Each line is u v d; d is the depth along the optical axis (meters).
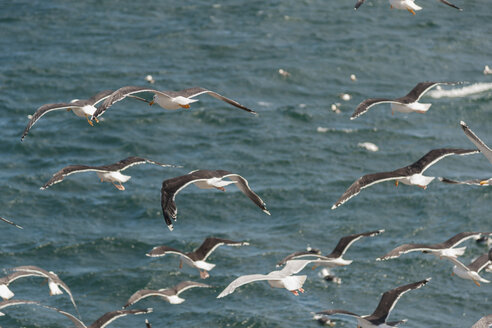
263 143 52.59
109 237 42.62
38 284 38.59
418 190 47.12
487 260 25.64
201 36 69.94
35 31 70.88
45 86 59.94
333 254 25.31
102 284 38.56
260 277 20.14
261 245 41.66
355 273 39.03
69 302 37.09
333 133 54.16
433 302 36.66
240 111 56.88
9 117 55.38
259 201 22.30
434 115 57.09
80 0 78.62
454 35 70.81
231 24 72.88
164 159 50.69
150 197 46.38
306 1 78.19
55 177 24.41
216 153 51.41
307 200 46.16
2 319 35.34
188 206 45.59
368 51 67.06
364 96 59.59
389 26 72.94
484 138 54.22
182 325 35.25
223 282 38.44
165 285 38.47
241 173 49.22
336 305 36.50
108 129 54.25
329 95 59.75
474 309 36.03
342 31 71.56
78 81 60.84
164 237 42.66
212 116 56.03
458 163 50.84
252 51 66.94
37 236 42.62
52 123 55.03
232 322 35.25
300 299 37.03
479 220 43.38
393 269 39.31
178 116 56.09
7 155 50.75
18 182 47.66
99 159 50.56
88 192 47.09
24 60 64.50
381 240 42.09
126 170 49.25
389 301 22.89
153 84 60.34
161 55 66.12
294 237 42.47
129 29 71.56
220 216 44.78
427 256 40.22
